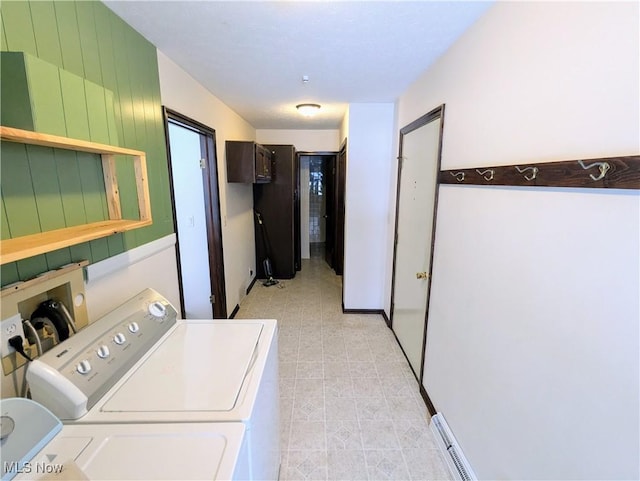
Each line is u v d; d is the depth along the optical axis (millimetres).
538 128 1016
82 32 1179
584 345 837
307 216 6055
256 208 4637
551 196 946
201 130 2436
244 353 1241
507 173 1151
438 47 1704
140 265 1590
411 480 1559
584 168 813
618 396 744
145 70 1607
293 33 1536
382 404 2082
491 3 1265
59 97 920
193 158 2727
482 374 1365
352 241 3361
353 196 3260
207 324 1479
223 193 3074
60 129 926
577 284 856
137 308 1307
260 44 1667
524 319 1082
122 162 1410
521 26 1091
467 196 1485
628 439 724
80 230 1045
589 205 813
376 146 3139
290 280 4758
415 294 2375
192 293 2971
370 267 3424
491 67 1287
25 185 939
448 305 1721
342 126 3969
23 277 943
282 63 1957
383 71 2113
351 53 1797
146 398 985
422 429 1876
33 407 819
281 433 1828
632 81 705
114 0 1254
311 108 3219
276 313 3539
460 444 1578
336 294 4148
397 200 2873
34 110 832
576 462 870
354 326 3215
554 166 917
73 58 1141
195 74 2168
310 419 1941
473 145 1444
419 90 2238
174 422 895
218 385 1051
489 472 1316
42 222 1000
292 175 4562
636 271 695
